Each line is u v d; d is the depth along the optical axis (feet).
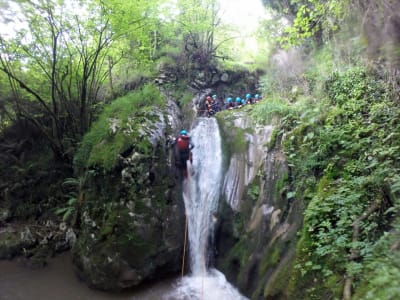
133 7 27.07
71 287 21.88
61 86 30.66
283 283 15.46
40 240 27.68
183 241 23.67
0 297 20.72
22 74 30.96
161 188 23.43
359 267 12.26
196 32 42.11
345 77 20.53
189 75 42.42
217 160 26.27
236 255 20.80
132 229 21.26
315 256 14.48
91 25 27.27
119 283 20.71
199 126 30.76
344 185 15.53
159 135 25.12
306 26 23.94
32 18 25.66
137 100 28.73
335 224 14.67
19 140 34.91
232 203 22.91
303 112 21.59
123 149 22.94
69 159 32.58
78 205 26.73
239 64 45.80
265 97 31.09
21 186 31.60
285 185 19.12
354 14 19.03
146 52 38.24
